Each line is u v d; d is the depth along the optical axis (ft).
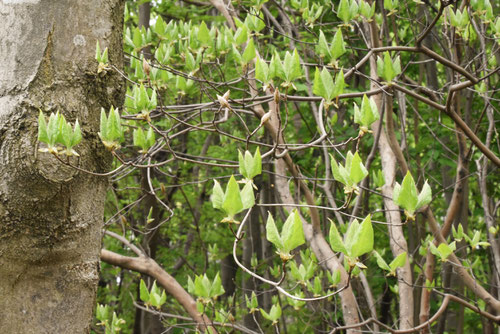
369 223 4.51
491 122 12.54
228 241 23.59
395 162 12.75
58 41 4.75
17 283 4.53
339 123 17.78
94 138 4.94
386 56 7.89
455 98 11.02
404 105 13.56
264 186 20.51
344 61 17.74
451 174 17.39
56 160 4.60
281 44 16.88
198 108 9.48
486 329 15.65
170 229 24.81
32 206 4.53
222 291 9.26
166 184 21.54
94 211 4.95
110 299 22.80
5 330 4.45
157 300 9.98
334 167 5.58
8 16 4.66
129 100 10.11
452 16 9.66
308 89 12.68
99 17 5.02
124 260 12.69
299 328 17.67
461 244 14.28
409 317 12.12
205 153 24.30
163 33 10.09
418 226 14.69
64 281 4.71
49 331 4.61
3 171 4.49
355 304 11.97
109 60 5.12
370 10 9.12
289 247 4.45
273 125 11.21
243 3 13.46
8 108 4.55
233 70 15.49
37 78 4.64
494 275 14.70
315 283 10.11
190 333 19.84
